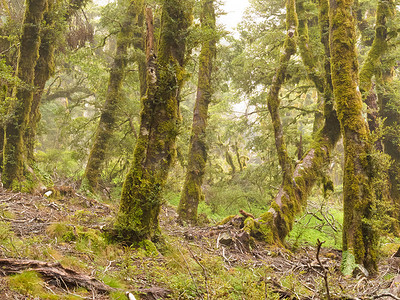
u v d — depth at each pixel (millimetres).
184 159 18531
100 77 18703
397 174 18547
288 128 19375
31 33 13133
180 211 13797
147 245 7652
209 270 6812
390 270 9227
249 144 20672
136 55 16562
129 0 17266
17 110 12734
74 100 23016
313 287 7105
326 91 13898
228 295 5617
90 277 5004
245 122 21438
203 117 14945
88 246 6848
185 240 9906
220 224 12164
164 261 7180
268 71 18781
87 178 15758
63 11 15148
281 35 18312
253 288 5840
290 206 12680
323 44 14148
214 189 20281
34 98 14641
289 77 14922
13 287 4086
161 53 8375
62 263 5363
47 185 14320
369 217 9016
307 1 16781
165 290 5512
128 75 18781
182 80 8406
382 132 9531
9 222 7430
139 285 5527
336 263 9242
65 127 18875
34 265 4738
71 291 4582
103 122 16625
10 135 12578
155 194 7953
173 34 8375
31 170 12938
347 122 9625
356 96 9781
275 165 20078
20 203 10328
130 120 17516
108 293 4824
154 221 8172
